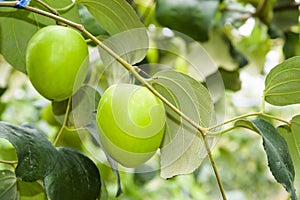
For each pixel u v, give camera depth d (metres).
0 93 0.74
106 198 0.57
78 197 0.51
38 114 1.09
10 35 0.53
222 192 0.47
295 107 1.27
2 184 0.53
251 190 1.61
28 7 0.46
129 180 1.05
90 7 0.51
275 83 0.50
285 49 0.87
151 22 0.83
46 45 0.46
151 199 1.42
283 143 0.47
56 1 0.52
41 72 0.46
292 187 0.46
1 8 0.51
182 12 0.73
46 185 0.50
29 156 0.47
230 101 1.16
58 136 0.56
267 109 1.23
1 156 0.75
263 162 1.57
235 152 1.45
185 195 1.39
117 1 0.48
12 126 0.48
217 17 0.87
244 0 0.94
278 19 0.85
